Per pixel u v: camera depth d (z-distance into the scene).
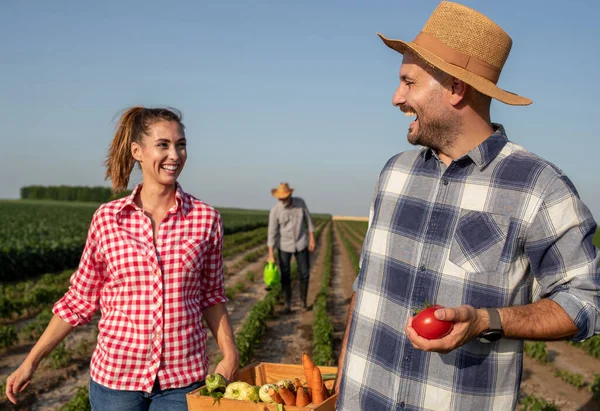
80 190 136.62
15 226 39.75
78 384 8.30
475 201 2.56
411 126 2.74
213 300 3.90
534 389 8.45
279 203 12.19
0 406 7.23
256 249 33.97
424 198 2.71
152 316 3.48
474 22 2.54
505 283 2.48
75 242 24.50
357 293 2.88
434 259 2.60
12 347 10.17
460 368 2.52
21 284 16.69
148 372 3.46
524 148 2.62
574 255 2.38
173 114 3.67
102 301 3.62
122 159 3.84
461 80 2.49
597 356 10.26
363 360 2.76
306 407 3.20
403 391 2.60
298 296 16.53
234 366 3.82
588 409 7.64
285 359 9.88
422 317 2.32
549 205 2.42
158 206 3.65
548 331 2.32
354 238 52.44
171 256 3.54
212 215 3.73
